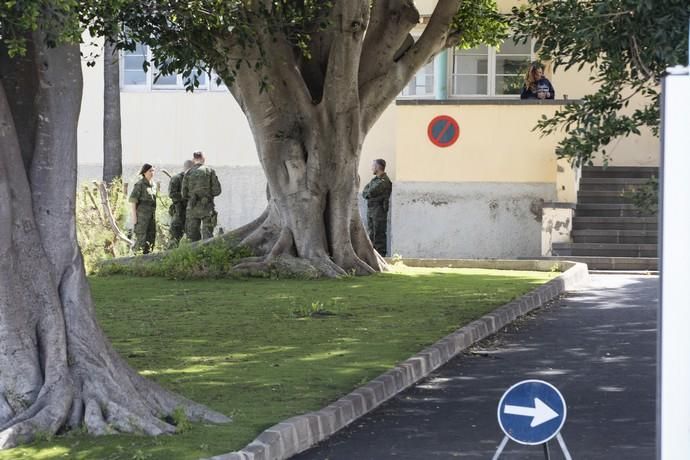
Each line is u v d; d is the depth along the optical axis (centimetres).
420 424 1459
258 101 3356
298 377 1670
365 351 1919
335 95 3369
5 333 1301
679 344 631
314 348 1952
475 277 3381
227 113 4662
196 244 3531
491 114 4262
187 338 2069
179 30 1981
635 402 1612
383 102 3484
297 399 1504
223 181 4669
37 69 1382
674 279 636
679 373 630
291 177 3388
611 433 1409
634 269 3828
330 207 3409
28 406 1294
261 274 3300
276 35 3238
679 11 1622
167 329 2184
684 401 628
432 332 2150
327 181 3400
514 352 2072
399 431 1417
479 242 4278
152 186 3903
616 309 2719
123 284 3116
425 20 4503
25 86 1399
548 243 3994
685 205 639
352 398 1509
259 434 1285
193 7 1953
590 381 1778
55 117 1381
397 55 3588
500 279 3306
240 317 2370
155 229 3916
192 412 1370
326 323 2277
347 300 2695
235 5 2202
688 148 642
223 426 1330
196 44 1986
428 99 4316
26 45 1390
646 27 1666
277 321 2306
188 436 1274
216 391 1556
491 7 3666
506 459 1265
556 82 4591
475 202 4278
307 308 2491
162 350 1925
